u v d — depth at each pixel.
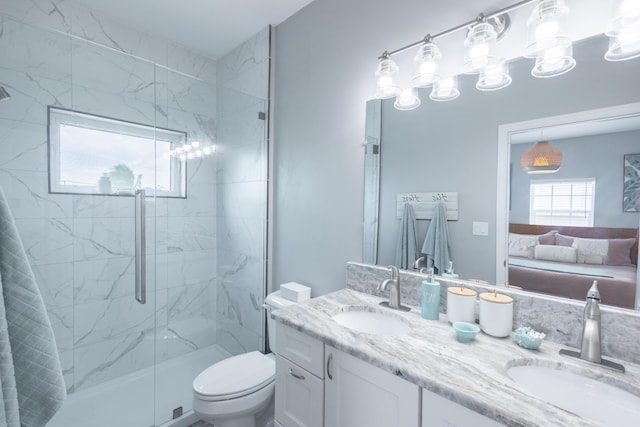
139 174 2.06
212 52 2.50
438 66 1.33
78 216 1.83
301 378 1.17
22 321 0.71
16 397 0.67
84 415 1.73
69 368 1.81
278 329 1.27
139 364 2.08
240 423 1.43
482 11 1.21
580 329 0.99
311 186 1.91
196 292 2.39
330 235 1.80
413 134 1.42
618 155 0.95
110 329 1.96
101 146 1.89
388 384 0.89
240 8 1.95
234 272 2.40
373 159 1.57
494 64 1.11
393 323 1.28
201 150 2.38
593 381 0.86
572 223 1.03
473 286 1.22
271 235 2.19
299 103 1.99
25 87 1.62
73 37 1.74
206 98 2.40
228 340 2.46
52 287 1.75
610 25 0.90
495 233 1.19
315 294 1.89
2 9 1.65
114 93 1.94
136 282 2.05
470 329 1.04
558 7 0.97
